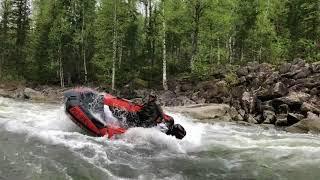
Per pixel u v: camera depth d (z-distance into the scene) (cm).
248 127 1958
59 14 4572
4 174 897
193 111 2253
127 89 3838
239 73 3092
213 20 3831
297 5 4538
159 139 1313
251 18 4491
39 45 4847
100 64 4181
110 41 4184
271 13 4897
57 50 4675
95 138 1291
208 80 3444
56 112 1973
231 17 4134
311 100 2330
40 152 1081
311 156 1266
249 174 1062
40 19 4859
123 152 1170
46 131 1337
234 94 2770
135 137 1310
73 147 1157
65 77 4912
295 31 4434
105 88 4053
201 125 1883
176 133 1371
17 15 5378
